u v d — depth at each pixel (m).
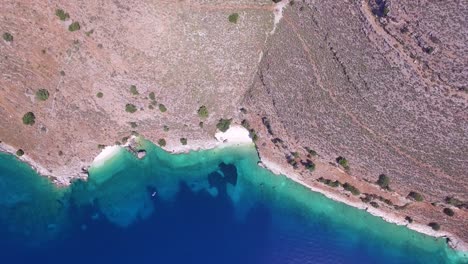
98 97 101.81
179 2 94.75
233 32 98.38
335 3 89.19
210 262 104.31
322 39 92.88
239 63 102.00
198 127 106.62
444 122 87.50
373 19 85.38
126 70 99.31
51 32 96.38
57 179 106.06
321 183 105.38
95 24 95.12
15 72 99.56
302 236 105.69
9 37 96.25
